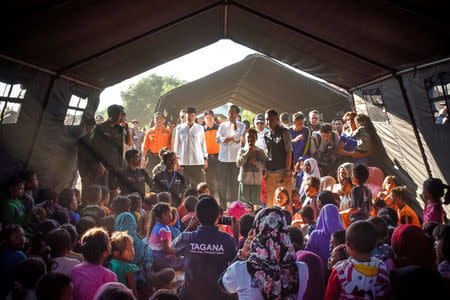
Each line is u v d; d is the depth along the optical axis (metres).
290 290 2.81
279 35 9.05
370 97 9.66
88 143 8.63
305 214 5.07
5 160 6.41
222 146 10.87
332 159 9.75
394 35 6.49
